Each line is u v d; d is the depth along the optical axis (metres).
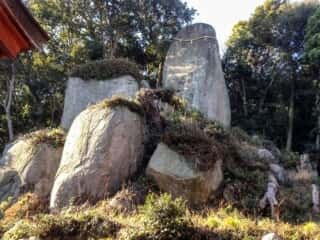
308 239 9.17
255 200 11.43
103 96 16.34
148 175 11.83
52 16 22.91
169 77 19.39
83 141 12.33
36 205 12.38
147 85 17.55
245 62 25.25
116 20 23.39
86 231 9.20
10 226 10.06
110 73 16.69
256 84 25.08
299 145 23.27
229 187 11.79
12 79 20.77
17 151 14.62
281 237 9.11
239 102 25.31
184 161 11.65
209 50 19.59
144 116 13.26
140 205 10.72
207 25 20.39
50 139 14.47
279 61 24.36
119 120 12.39
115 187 11.71
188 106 17.05
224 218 10.11
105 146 11.99
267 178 12.62
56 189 11.79
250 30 25.09
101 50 22.95
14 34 3.38
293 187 13.66
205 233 9.00
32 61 21.58
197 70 19.05
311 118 23.38
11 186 13.66
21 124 22.08
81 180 11.61
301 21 24.09
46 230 9.08
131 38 24.06
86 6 23.19
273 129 23.66
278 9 25.12
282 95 24.27
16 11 3.29
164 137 12.28
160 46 23.73
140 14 23.66
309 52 21.56
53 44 22.52
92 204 11.24
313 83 23.44
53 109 21.91
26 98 22.16
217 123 15.68
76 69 17.34
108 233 9.10
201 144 12.02
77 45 23.09
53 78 21.89
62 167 12.27
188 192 11.35
